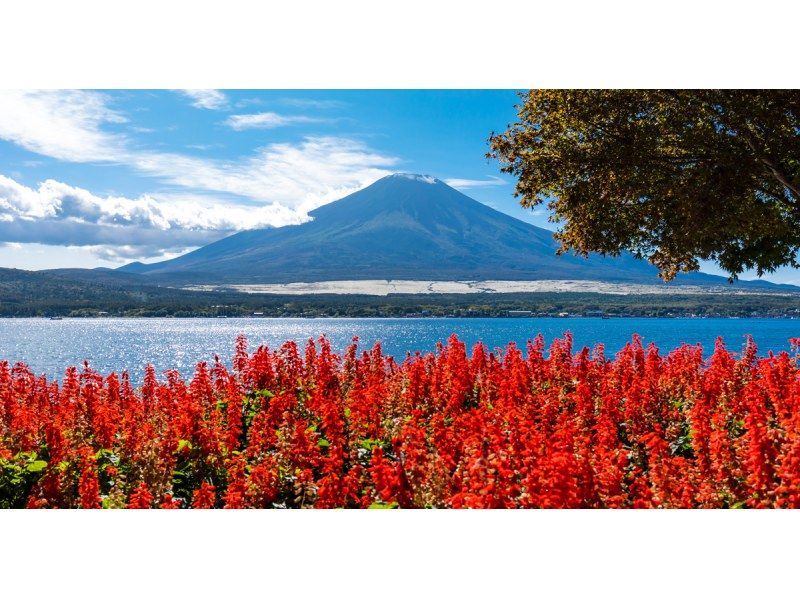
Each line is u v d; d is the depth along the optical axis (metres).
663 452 8.73
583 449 7.87
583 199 15.38
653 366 15.79
